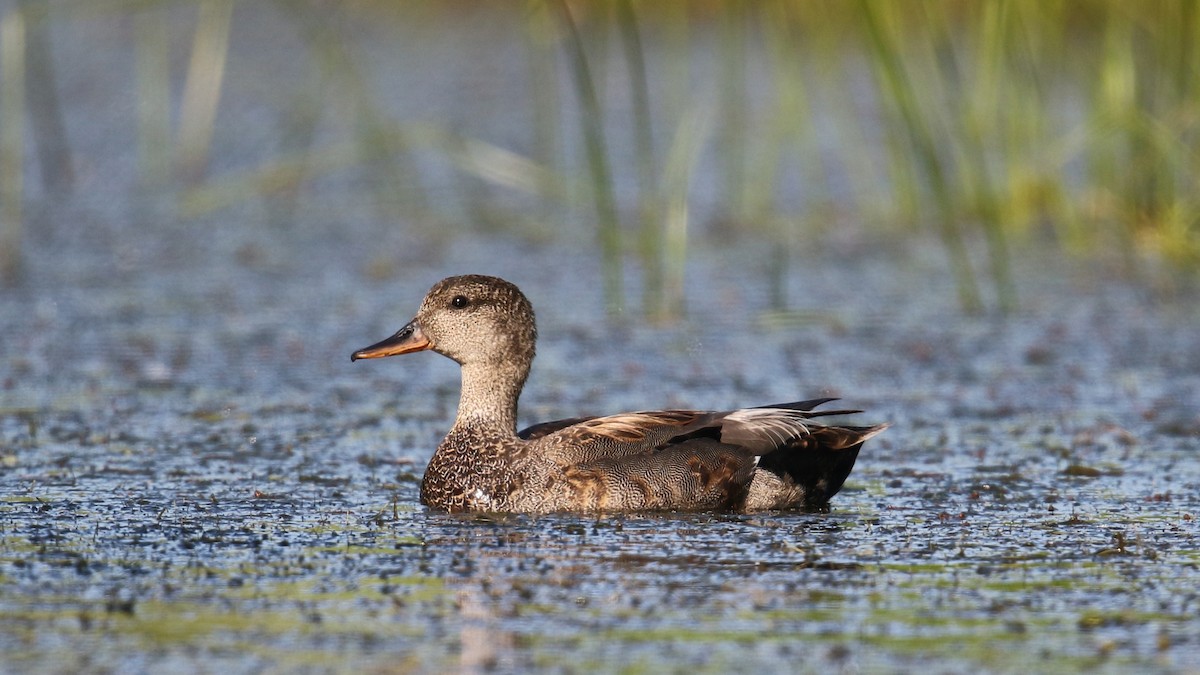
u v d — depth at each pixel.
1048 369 15.66
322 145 28.55
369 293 19.19
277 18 41.53
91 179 26.30
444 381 15.55
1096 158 22.02
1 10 34.50
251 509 10.96
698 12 37.72
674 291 19.42
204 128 27.75
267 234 22.81
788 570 9.40
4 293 18.97
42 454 12.48
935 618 8.51
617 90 33.12
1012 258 21.12
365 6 42.12
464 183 26.84
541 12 24.48
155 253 21.42
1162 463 12.28
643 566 9.48
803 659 7.89
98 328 17.31
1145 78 20.95
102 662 7.82
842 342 16.91
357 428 13.59
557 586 9.06
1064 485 11.65
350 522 10.65
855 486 11.74
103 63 36.38
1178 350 16.34
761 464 11.07
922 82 22.72
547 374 15.59
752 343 16.88
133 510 10.86
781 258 21.25
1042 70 22.30
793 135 24.50
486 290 11.49
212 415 13.91
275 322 17.69
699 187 26.09
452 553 9.80
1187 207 21.03
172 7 40.50
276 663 7.80
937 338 17.02
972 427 13.57
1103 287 19.41
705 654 7.95
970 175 22.36
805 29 25.19
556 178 24.11
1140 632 8.28
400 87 34.03
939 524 10.55
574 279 20.09
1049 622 8.45
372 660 7.85
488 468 11.14
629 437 11.19
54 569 9.41
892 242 22.27
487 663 7.81
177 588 9.04
